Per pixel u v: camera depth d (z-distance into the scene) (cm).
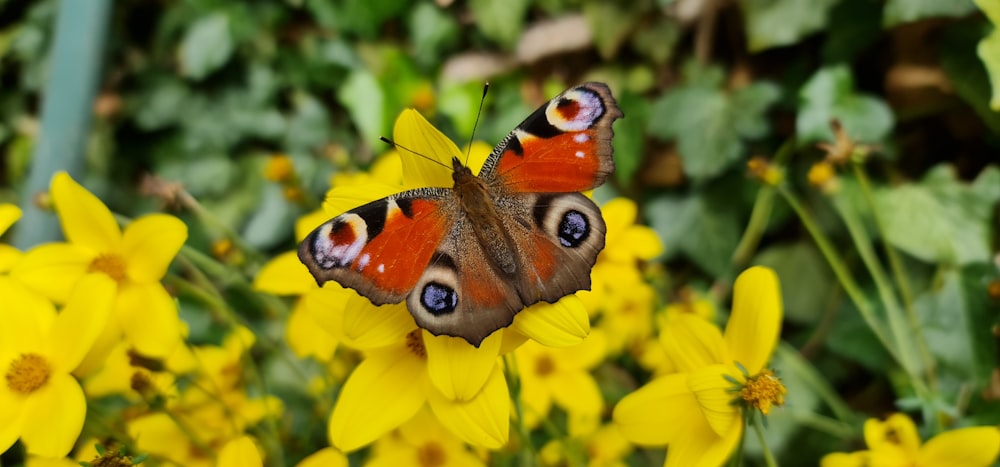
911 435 13
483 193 12
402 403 12
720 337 12
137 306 14
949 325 21
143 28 32
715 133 25
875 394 22
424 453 13
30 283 13
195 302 23
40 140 24
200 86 32
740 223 25
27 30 34
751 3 24
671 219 26
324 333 14
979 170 24
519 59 28
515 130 13
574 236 12
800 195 24
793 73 25
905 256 23
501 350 12
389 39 31
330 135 31
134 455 13
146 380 13
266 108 31
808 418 18
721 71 26
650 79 27
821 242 18
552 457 16
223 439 15
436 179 13
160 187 20
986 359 20
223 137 31
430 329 11
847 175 23
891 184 23
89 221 14
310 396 18
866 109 22
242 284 18
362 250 12
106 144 32
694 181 25
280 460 14
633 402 12
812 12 23
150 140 32
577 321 12
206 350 16
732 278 24
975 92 22
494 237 12
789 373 21
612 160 12
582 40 27
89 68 24
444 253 12
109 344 13
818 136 22
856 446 19
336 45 31
